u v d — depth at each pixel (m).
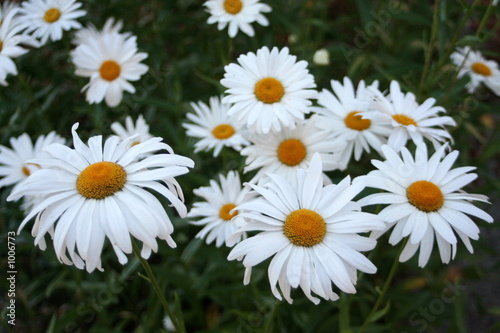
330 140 0.46
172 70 0.66
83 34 0.61
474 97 0.65
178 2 0.69
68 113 0.67
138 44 0.63
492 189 0.59
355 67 0.61
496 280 0.63
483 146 0.73
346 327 0.44
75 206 0.36
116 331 0.54
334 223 0.37
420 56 0.72
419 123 0.45
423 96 0.55
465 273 0.59
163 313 0.55
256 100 0.45
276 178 0.38
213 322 0.56
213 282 0.57
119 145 0.38
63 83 0.69
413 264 0.56
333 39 0.77
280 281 0.36
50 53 0.73
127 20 0.67
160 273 0.53
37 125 0.63
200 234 0.46
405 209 0.38
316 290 0.35
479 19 0.66
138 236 0.35
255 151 0.46
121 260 0.35
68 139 0.65
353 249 0.36
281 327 0.50
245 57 0.46
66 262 0.36
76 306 0.56
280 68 0.46
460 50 0.58
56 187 0.36
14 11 0.54
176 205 0.36
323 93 0.48
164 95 0.67
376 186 0.39
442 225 0.38
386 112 0.45
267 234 0.36
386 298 0.55
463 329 0.53
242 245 0.36
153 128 0.61
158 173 0.36
